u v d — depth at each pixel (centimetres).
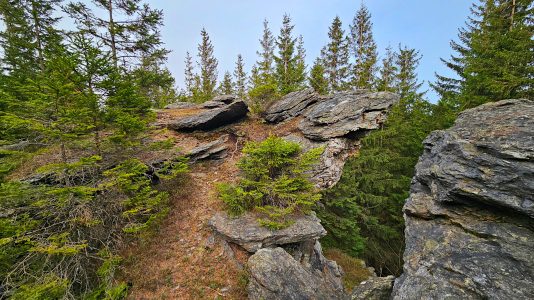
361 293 746
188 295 754
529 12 1366
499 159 641
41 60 1345
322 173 1184
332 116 1254
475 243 590
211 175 1216
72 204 740
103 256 753
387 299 716
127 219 888
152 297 729
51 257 700
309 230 947
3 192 642
